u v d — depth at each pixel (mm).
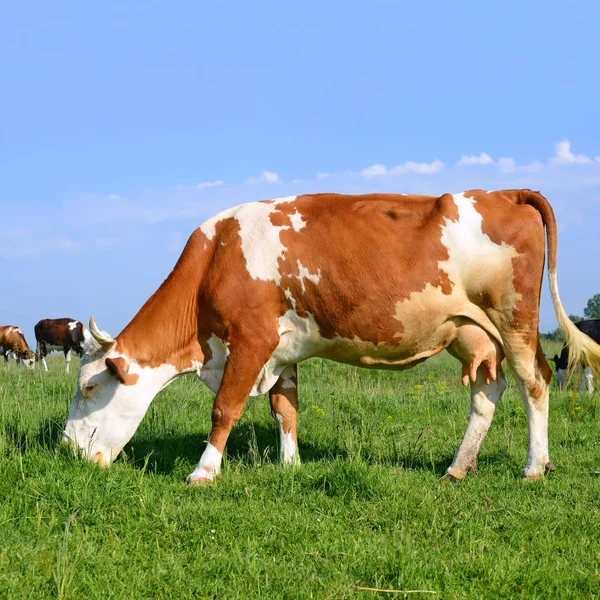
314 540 4172
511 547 4121
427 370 15398
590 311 63062
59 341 22531
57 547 3908
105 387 5867
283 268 5738
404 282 5598
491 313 5758
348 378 13469
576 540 4227
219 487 5223
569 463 6148
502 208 5797
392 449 6719
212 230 6066
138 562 3816
